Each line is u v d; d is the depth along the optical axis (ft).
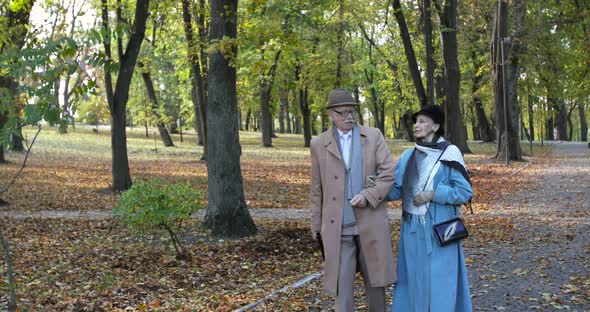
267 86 113.50
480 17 109.50
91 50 17.88
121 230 40.70
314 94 139.03
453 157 15.51
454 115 80.79
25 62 16.83
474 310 19.85
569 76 119.14
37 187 63.87
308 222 44.98
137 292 23.94
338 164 16.26
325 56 118.01
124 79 62.18
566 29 108.88
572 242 33.12
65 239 37.11
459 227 15.19
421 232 15.51
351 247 16.29
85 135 155.94
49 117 16.98
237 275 27.45
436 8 75.97
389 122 266.36
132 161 101.14
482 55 139.33
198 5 76.89
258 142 158.30
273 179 77.41
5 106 17.21
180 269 28.60
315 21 81.25
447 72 80.69
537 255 29.48
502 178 76.43
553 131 238.89
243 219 38.09
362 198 15.72
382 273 15.96
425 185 15.56
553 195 58.75
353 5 84.99
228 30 38.50
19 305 21.42
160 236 37.88
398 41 130.41
